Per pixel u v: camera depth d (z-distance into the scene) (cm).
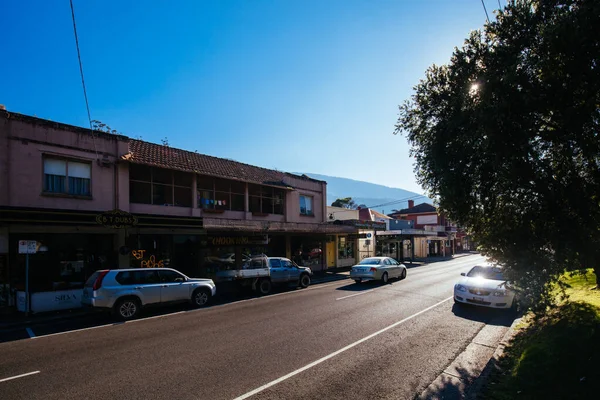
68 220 1203
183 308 1214
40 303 1128
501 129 607
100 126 1728
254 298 1406
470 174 716
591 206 665
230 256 1897
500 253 700
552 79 589
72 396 516
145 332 881
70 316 1112
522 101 592
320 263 2545
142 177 1546
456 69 693
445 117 727
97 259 1388
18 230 1191
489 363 636
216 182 1847
